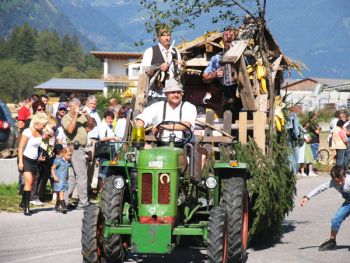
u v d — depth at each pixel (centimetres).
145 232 884
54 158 1606
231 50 1171
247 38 1283
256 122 1152
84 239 910
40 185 1628
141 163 907
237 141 1087
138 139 949
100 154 1143
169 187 898
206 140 1092
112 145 1126
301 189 2125
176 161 907
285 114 1325
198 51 1330
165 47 1269
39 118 1460
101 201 955
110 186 967
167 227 883
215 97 1276
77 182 1570
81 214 1500
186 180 954
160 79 1223
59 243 1172
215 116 1264
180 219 955
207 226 906
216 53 1324
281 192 1162
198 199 1032
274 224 1205
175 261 1033
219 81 1267
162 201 898
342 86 9669
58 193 1514
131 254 1080
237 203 978
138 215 916
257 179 1098
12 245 1151
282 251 1146
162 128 999
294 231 1365
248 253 1123
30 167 1464
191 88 1320
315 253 1134
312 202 1844
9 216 1448
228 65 1166
